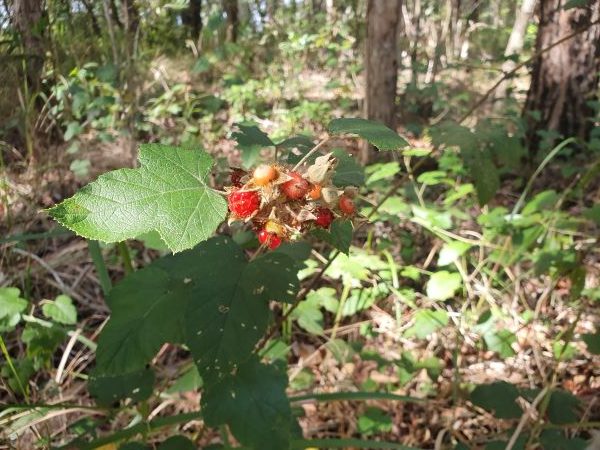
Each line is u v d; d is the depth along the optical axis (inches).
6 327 16.4
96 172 31.2
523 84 60.1
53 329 17.2
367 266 22.2
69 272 24.0
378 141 8.9
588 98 36.3
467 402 19.1
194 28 70.1
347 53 71.4
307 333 22.0
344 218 8.6
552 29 35.9
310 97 56.1
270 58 61.8
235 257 10.5
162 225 6.8
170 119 42.1
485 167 13.0
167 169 7.3
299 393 19.5
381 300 23.7
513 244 21.9
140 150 7.3
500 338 19.9
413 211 23.2
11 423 14.6
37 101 33.0
